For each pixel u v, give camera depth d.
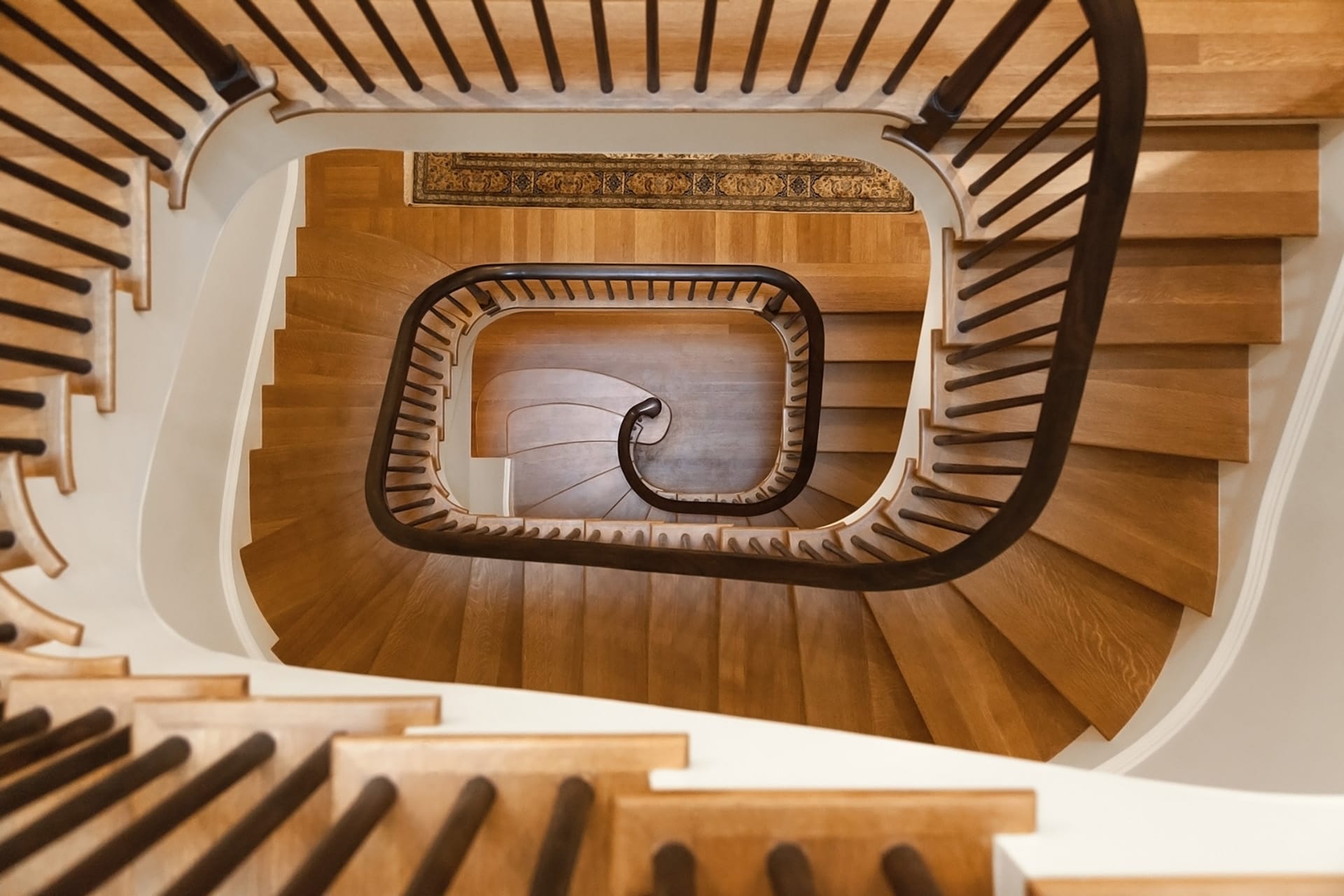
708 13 1.49
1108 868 0.61
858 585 1.75
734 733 0.84
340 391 3.17
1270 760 1.64
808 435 3.35
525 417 5.14
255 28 1.87
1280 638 1.72
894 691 2.40
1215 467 2.02
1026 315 2.08
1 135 1.87
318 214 3.99
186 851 0.85
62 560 1.41
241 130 1.96
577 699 0.94
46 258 1.73
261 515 2.56
